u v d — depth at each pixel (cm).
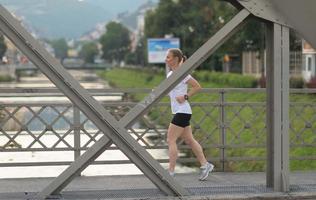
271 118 1769
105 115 1586
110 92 2231
